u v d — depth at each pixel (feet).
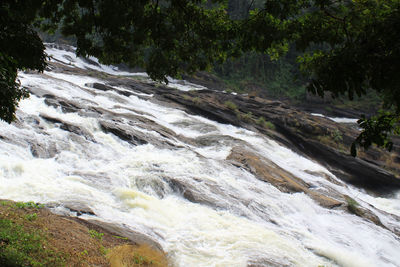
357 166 73.15
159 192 32.53
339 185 57.82
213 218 29.53
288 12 16.51
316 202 41.73
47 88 57.88
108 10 18.25
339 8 13.73
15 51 16.37
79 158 35.81
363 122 13.14
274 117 84.69
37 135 37.35
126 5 18.63
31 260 16.10
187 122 65.92
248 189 38.34
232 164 44.98
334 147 78.89
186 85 128.36
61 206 24.43
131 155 40.50
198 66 23.02
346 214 40.96
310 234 32.55
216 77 149.38
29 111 43.60
